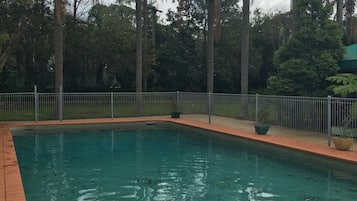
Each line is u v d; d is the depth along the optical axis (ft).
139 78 69.00
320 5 47.39
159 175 27.35
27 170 28.91
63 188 23.72
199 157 34.35
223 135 44.27
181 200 21.21
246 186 24.16
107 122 56.75
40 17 75.46
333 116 36.52
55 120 58.65
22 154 35.94
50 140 45.14
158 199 21.40
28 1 62.34
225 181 25.50
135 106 65.57
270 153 35.99
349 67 46.80
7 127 50.01
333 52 46.83
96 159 33.47
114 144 42.22
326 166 29.58
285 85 47.01
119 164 31.30
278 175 27.14
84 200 21.13
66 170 28.96
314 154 30.76
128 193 22.61
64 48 87.20
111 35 90.38
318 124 38.58
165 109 67.41
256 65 110.63
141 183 25.04
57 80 60.85
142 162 32.14
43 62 91.09
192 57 110.01
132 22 104.78
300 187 23.85
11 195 19.26
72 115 60.80
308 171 28.43
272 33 111.96
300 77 46.29
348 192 22.66
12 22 71.51
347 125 35.09
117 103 64.13
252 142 38.88
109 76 108.37
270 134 41.83
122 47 90.58
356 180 25.55
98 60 93.25
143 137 47.91
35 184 24.68
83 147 40.14
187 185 24.48
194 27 112.78
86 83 100.58
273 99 45.55
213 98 59.82
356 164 26.91
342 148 31.60
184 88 109.70
